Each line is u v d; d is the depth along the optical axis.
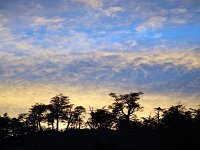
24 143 81.06
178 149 31.77
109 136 71.81
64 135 77.19
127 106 89.19
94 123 91.75
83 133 77.12
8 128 96.56
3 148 80.12
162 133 33.03
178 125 32.06
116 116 90.00
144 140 64.50
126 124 86.06
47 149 69.88
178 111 33.00
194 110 32.62
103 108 92.00
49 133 85.12
